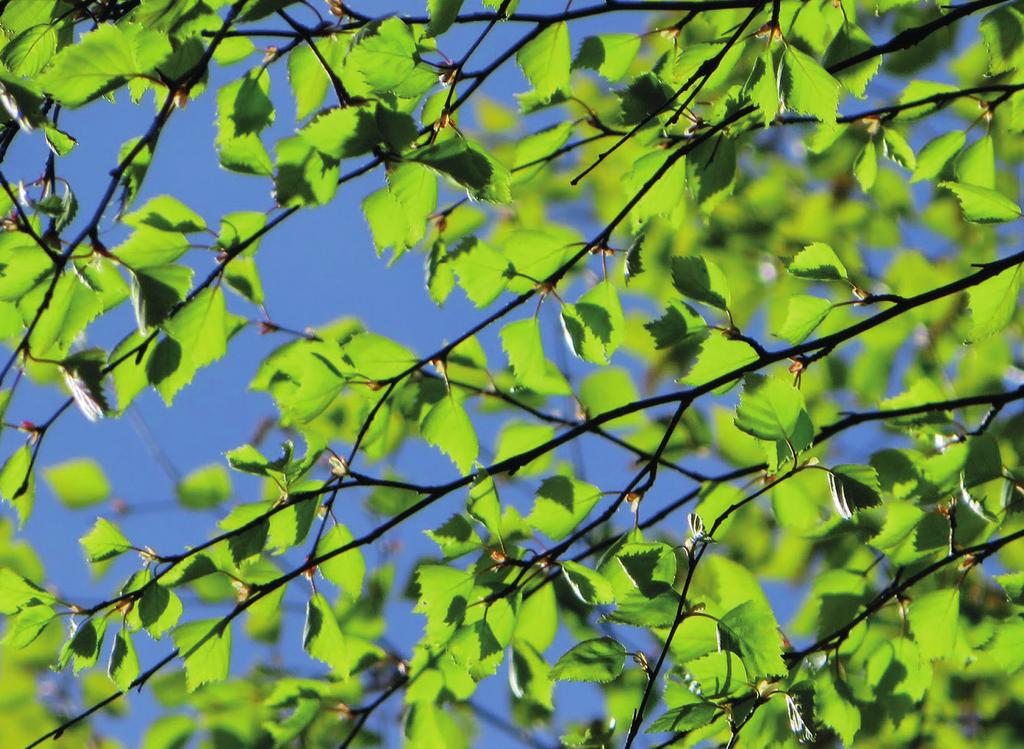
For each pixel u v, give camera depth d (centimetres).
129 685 260
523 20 257
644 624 258
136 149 253
